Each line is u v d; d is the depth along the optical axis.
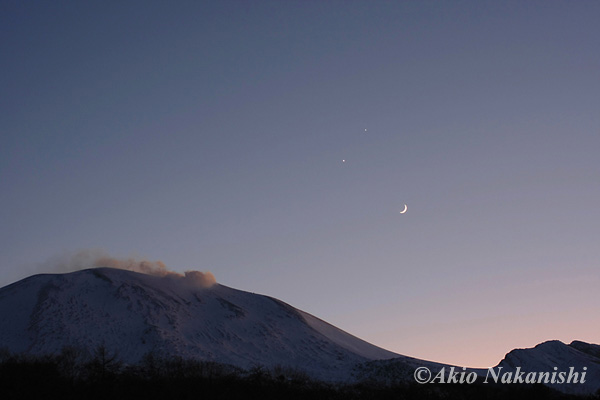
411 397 82.31
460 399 82.19
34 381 73.00
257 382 84.12
